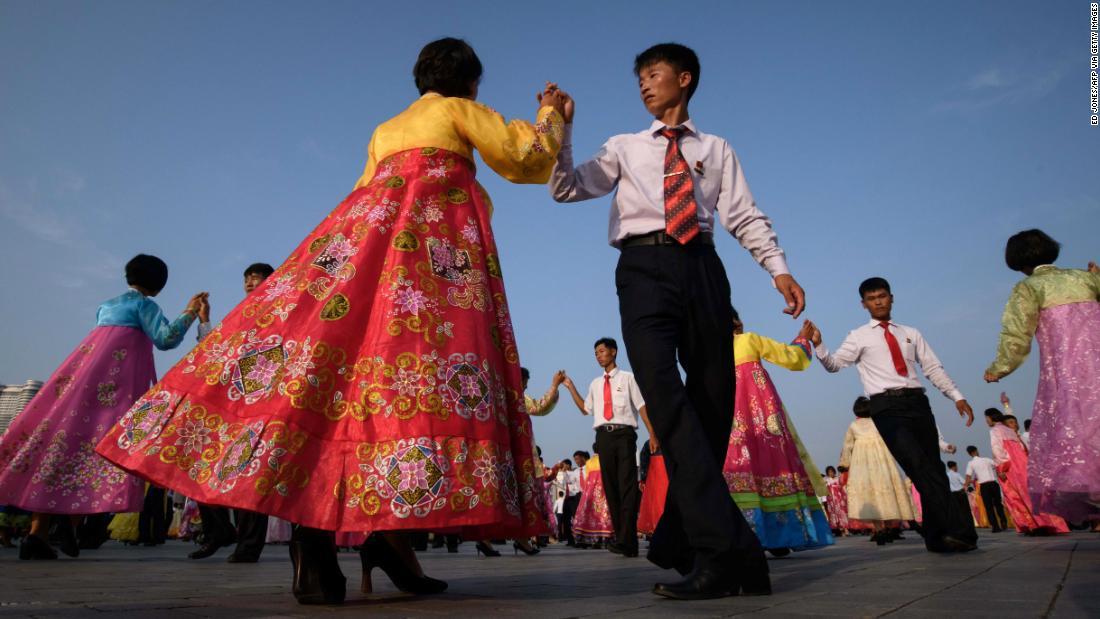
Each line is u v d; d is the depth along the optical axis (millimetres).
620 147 2619
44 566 3713
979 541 6832
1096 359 3895
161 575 3188
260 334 1942
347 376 1912
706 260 2422
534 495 2039
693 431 2182
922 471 4707
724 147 2682
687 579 2041
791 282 2512
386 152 2326
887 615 1600
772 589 2266
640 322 2326
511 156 2260
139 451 1795
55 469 4246
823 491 5809
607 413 6383
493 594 2250
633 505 6219
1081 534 8109
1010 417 9641
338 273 2031
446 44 2508
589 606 1841
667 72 2660
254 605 1876
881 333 5152
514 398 2123
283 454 1752
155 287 4848
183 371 1914
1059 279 4137
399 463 1804
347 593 2289
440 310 2045
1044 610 1646
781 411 5441
